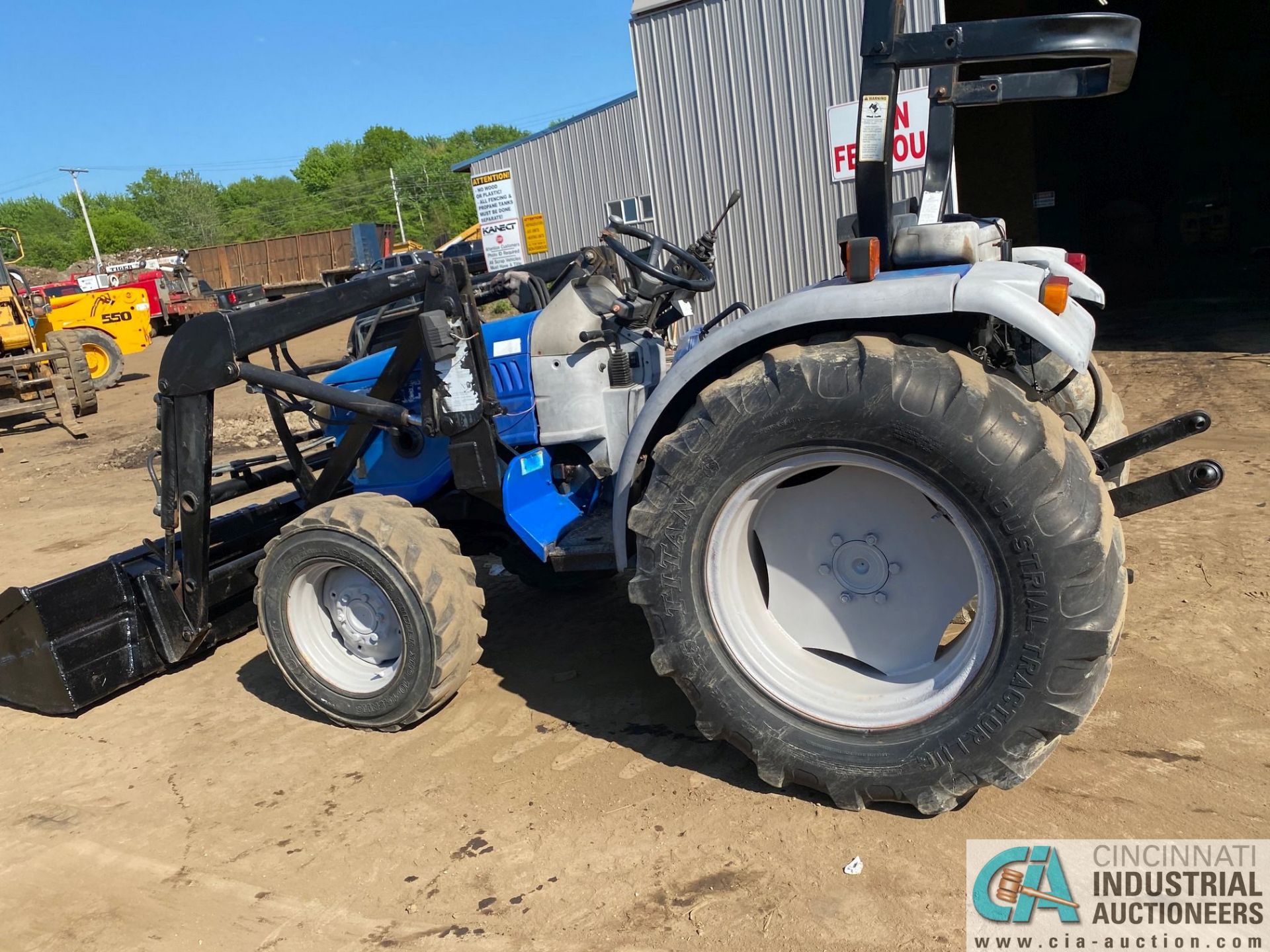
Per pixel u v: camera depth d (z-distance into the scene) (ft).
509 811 8.86
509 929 7.32
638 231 11.78
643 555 8.45
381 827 8.86
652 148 32.30
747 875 7.58
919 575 8.25
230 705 12.02
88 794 10.14
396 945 7.30
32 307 41.37
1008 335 9.27
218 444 29.73
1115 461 8.61
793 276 30.73
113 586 12.19
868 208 8.08
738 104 30.12
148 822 9.44
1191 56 45.27
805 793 8.57
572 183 45.80
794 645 8.73
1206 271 41.65
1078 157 47.16
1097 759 8.55
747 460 7.91
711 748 9.53
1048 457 7.02
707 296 32.58
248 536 13.34
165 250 125.29
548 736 10.17
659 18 30.81
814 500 8.50
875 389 7.34
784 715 8.21
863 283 7.74
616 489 9.15
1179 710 9.16
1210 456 16.78
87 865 8.81
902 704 7.93
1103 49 7.34
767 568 8.80
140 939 7.71
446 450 12.34
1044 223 46.39
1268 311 30.40
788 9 28.40
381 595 10.55
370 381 12.85
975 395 7.13
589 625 13.14
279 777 10.02
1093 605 7.04
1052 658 7.15
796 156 29.58
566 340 11.24
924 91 24.81
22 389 36.94
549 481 11.50
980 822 7.91
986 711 7.43
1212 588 11.67
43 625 11.57
